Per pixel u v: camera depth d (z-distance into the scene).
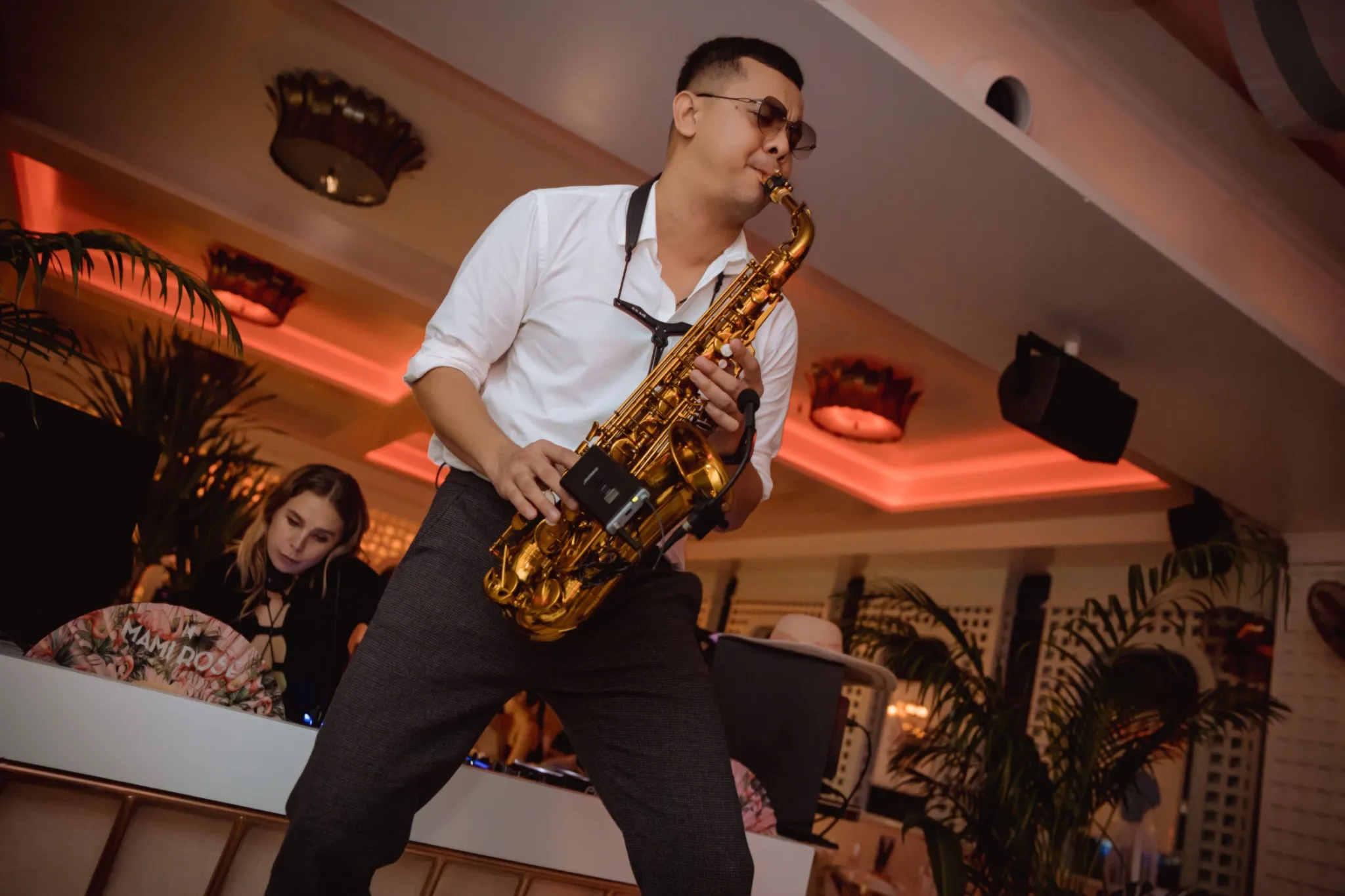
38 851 1.57
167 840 1.67
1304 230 4.16
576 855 1.96
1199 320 3.79
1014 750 4.26
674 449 1.43
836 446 7.52
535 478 1.27
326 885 1.29
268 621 3.13
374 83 4.39
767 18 2.85
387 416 9.16
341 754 1.29
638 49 3.11
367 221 5.76
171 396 4.64
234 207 5.56
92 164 5.37
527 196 1.51
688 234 1.57
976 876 4.18
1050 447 6.44
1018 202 3.39
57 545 2.16
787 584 10.02
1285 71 3.11
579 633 1.42
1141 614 4.45
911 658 4.77
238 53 4.41
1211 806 5.57
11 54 4.69
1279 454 4.67
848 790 7.71
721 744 1.41
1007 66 3.34
